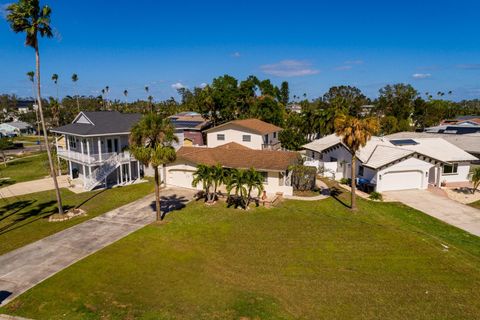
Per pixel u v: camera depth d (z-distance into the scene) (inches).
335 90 3806.6
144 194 1310.3
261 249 818.2
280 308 578.6
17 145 3051.2
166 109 4392.2
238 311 567.5
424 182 1363.2
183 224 976.3
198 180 1144.8
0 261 748.0
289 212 1087.0
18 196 1309.1
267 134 1929.1
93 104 4446.4
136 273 697.0
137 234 900.0
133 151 911.7
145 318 547.8
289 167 1288.1
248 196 1109.7
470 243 859.4
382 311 575.2
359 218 1035.3
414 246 837.2
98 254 781.9
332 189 1375.5
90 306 581.3
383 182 1321.4
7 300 599.2
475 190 1350.9
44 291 626.8
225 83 2664.9
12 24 872.9
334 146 1614.2
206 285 653.9
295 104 7711.6
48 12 895.1
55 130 1578.5
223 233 914.1
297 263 749.9
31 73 1448.1
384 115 3713.1
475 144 1784.0
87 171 1550.2
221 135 1940.2
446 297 618.5
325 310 576.4
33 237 884.0
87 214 1070.4
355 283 666.8
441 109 3772.1
